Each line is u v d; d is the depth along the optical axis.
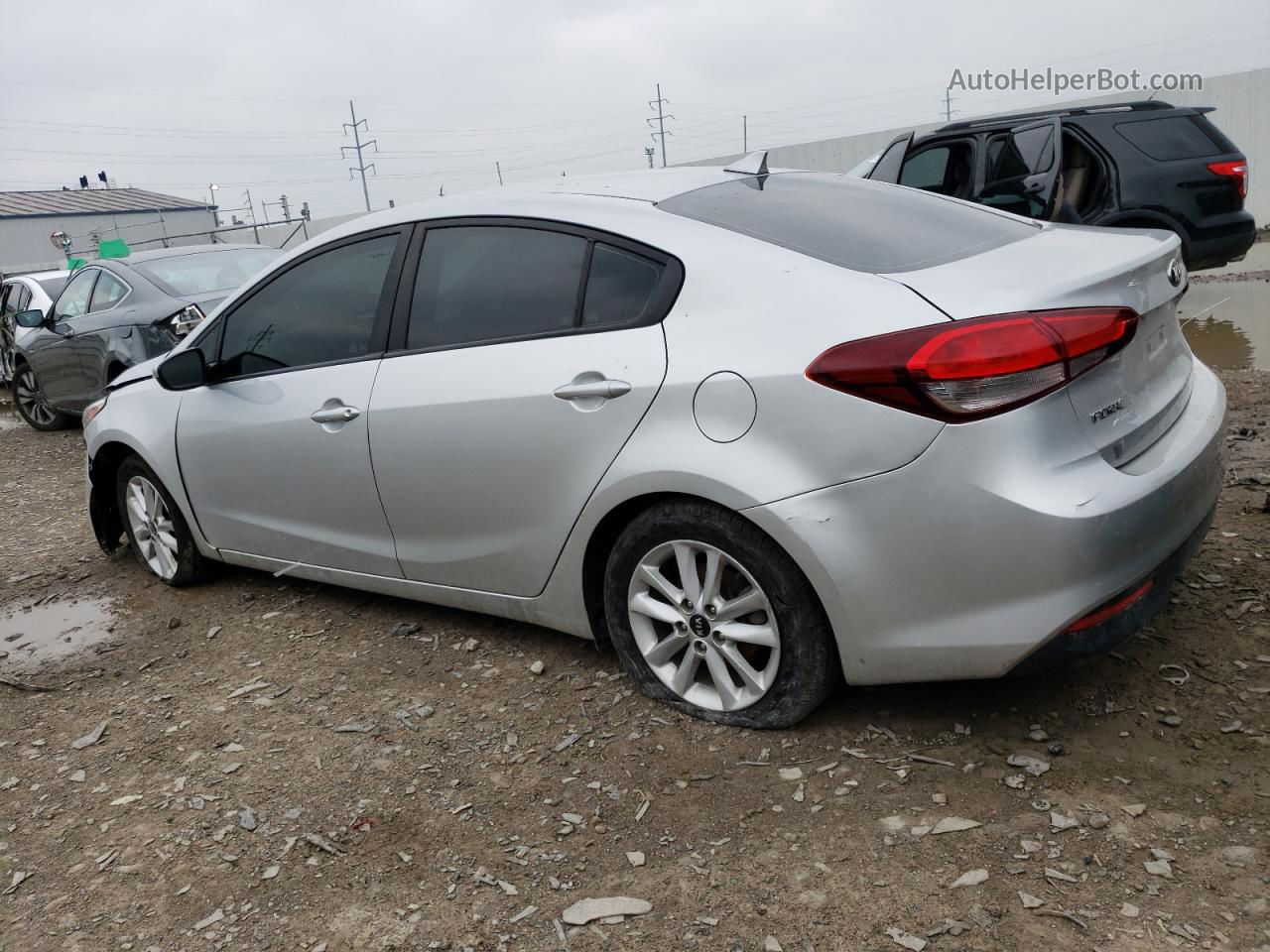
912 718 2.85
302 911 2.36
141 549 4.82
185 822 2.78
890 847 2.34
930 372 2.34
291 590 4.48
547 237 3.14
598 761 2.84
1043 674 2.99
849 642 2.59
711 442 2.66
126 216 47.62
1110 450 2.48
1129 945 1.99
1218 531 3.88
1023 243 2.98
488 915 2.28
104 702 3.61
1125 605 2.46
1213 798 2.38
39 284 11.00
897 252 2.81
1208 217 7.51
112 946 2.32
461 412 3.17
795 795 2.58
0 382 14.48
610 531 3.04
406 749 3.03
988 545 2.36
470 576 3.41
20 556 5.53
